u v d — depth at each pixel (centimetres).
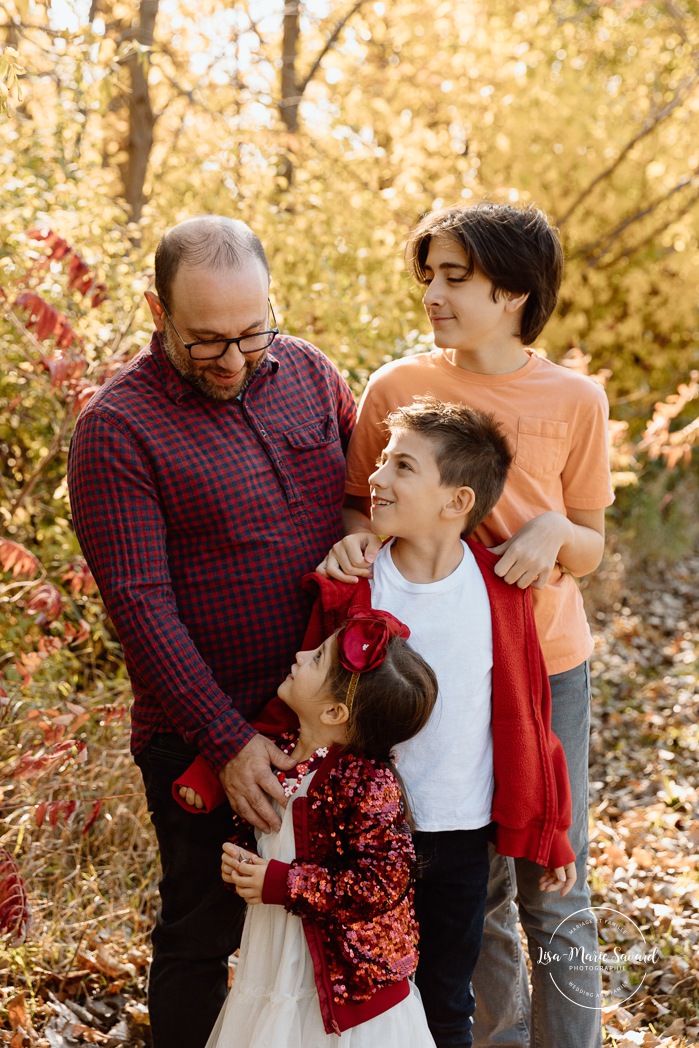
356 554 217
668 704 514
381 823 195
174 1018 232
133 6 619
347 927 192
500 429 229
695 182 735
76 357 336
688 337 780
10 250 413
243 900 228
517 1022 264
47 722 299
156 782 227
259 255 209
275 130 639
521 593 218
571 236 737
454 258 216
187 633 209
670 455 558
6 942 285
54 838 323
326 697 203
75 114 508
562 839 220
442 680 209
